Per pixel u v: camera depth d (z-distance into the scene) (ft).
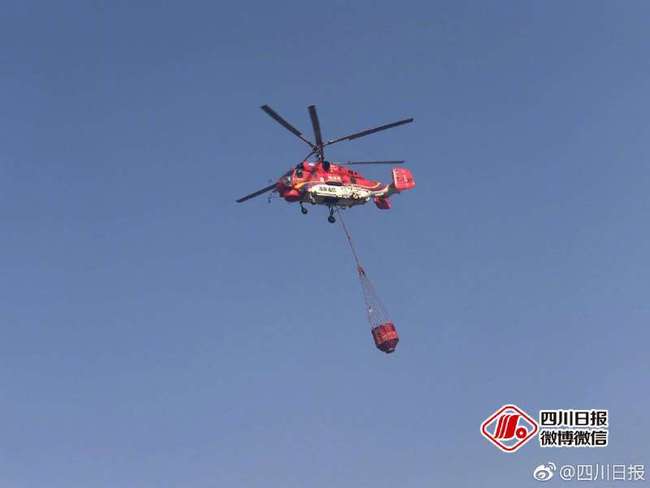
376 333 127.54
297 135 130.41
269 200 136.77
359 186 140.36
